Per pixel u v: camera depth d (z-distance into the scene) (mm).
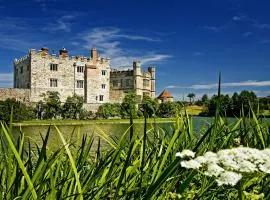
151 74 101250
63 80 77938
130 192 2701
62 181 2590
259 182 3348
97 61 83000
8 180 2570
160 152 3299
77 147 3178
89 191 2666
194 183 3275
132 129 2961
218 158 2588
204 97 59438
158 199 2713
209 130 3055
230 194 3137
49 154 3043
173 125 4199
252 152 2680
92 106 75062
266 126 4352
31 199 2461
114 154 2869
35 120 60344
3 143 2816
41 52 74812
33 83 73688
